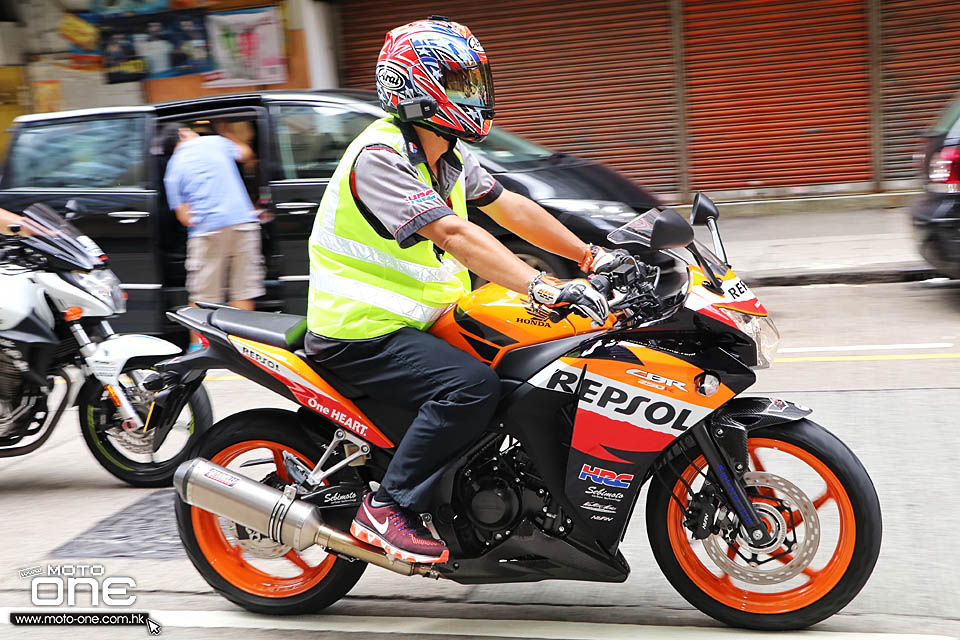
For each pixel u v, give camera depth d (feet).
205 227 50.01
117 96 96.07
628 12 90.84
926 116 88.69
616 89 92.68
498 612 25.27
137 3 93.91
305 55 91.91
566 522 23.04
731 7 89.45
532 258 50.29
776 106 90.89
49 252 34.91
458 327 23.06
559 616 24.84
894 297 59.21
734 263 69.97
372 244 22.53
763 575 23.16
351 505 24.09
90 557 30.12
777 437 22.88
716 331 21.84
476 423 22.08
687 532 28.19
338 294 22.85
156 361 35.27
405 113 21.75
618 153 94.27
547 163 54.49
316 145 53.36
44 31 95.96
